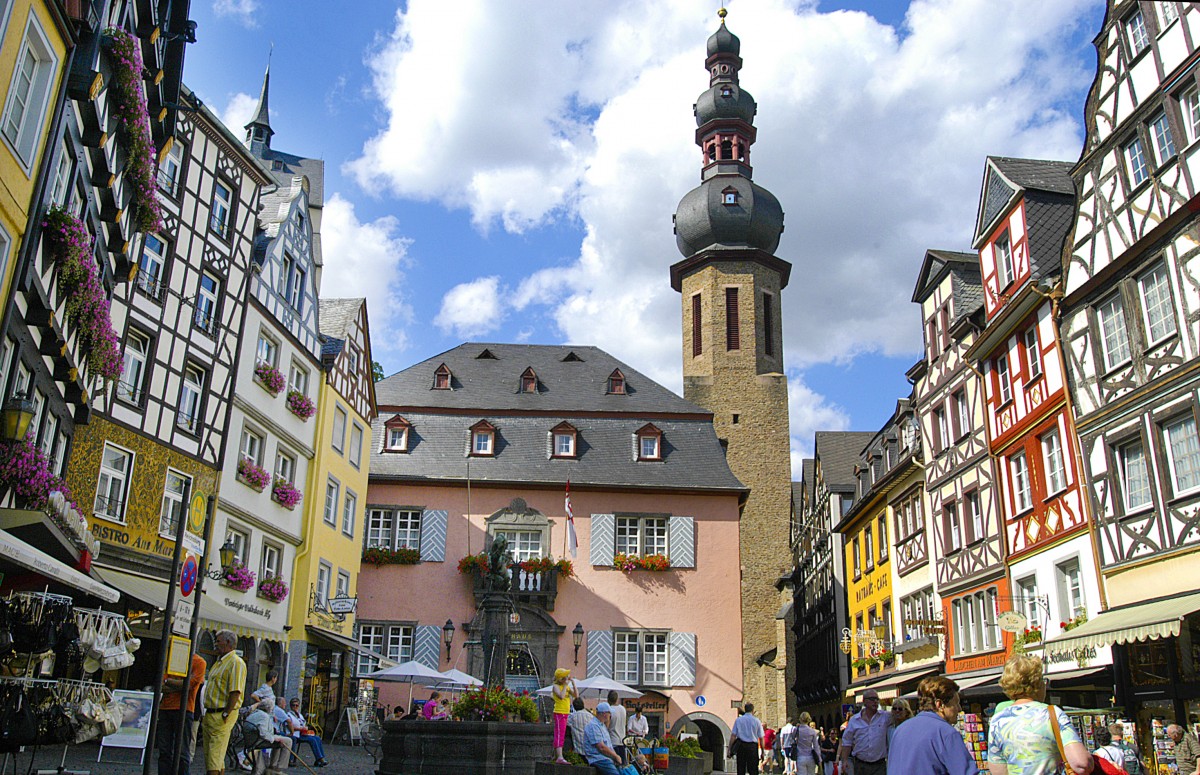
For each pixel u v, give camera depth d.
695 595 33.56
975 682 22.89
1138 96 17.58
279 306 25.64
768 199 56.81
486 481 34.44
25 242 11.15
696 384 52.03
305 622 26.08
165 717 9.64
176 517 20.39
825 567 41.19
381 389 37.50
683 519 34.47
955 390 25.94
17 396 12.02
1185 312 15.97
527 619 32.62
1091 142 18.97
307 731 18.89
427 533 33.78
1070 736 5.52
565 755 15.09
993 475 23.22
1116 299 18.16
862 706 10.62
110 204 14.40
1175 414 16.12
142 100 13.98
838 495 39.62
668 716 32.12
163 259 20.52
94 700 9.31
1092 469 18.36
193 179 21.56
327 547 28.38
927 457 27.78
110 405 18.48
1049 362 20.52
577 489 34.72
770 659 45.62
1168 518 16.09
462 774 13.98
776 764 30.89
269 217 26.23
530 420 36.50
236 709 9.74
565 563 33.19
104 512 18.33
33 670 11.08
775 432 50.84
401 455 35.12
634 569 33.69
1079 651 16.25
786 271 55.78
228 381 22.53
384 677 24.42
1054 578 19.95
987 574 23.20
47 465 12.49
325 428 28.12
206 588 21.05
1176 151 16.34
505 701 15.38
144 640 19.66
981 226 24.58
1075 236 19.36
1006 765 5.67
